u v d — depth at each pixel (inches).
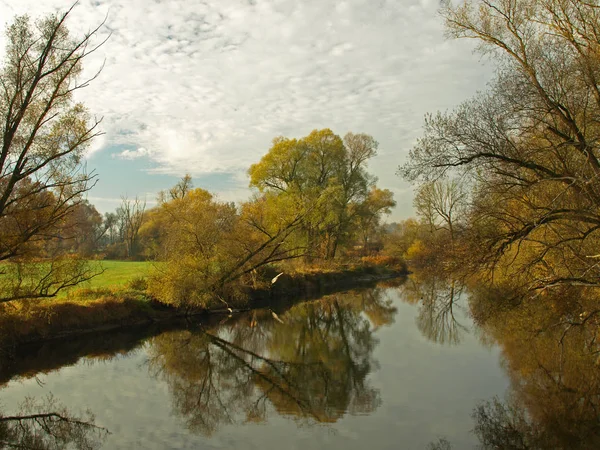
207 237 1019.9
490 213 517.3
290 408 486.3
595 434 388.8
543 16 489.7
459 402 477.1
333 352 745.0
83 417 459.5
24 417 456.1
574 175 460.1
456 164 509.7
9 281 544.4
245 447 386.3
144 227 2220.7
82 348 732.0
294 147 1562.5
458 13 531.5
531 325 824.3
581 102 466.3
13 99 483.5
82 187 539.5
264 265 1248.2
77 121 536.7
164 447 390.0
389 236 2689.5
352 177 1700.3
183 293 940.6
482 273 583.8
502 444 375.2
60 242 594.2
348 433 410.6
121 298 872.9
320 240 1547.7
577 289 548.1
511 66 497.7
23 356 663.1
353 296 1446.9
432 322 984.9
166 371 634.8
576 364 589.6
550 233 592.4
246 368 658.2
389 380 562.3
